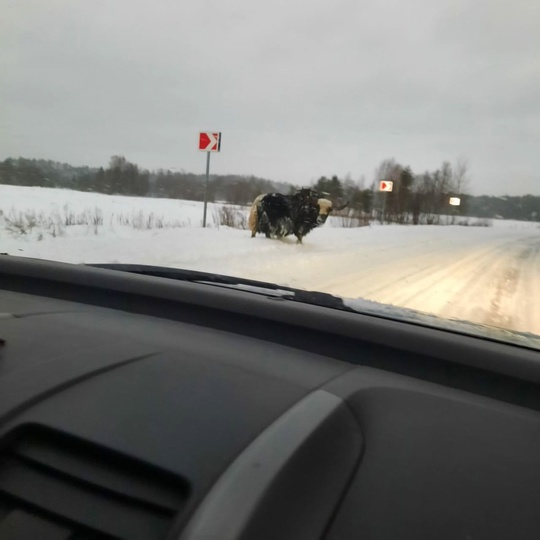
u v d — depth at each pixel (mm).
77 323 2604
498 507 1375
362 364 2410
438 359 2381
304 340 2650
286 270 7969
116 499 1270
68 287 3350
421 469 1515
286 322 2750
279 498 1263
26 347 2117
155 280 3422
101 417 1565
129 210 13438
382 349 2486
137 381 1872
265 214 11359
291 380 2066
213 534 1136
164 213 13461
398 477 1461
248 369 2154
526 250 10117
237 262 8453
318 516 1256
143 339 2432
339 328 2611
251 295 3195
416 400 2018
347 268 8211
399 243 11031
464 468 1546
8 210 11664
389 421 1814
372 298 6051
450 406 1986
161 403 1705
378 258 9258
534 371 2252
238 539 1131
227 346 2477
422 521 1286
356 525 1248
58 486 1308
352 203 13180
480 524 1301
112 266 3977
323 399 1843
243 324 2844
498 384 2227
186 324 2834
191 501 1233
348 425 1719
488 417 1917
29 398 1610
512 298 6129
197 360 2195
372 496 1363
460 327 2840
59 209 12469
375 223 12867
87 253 8344
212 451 1429
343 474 1442
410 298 6094
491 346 2498
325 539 1192
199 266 7895
